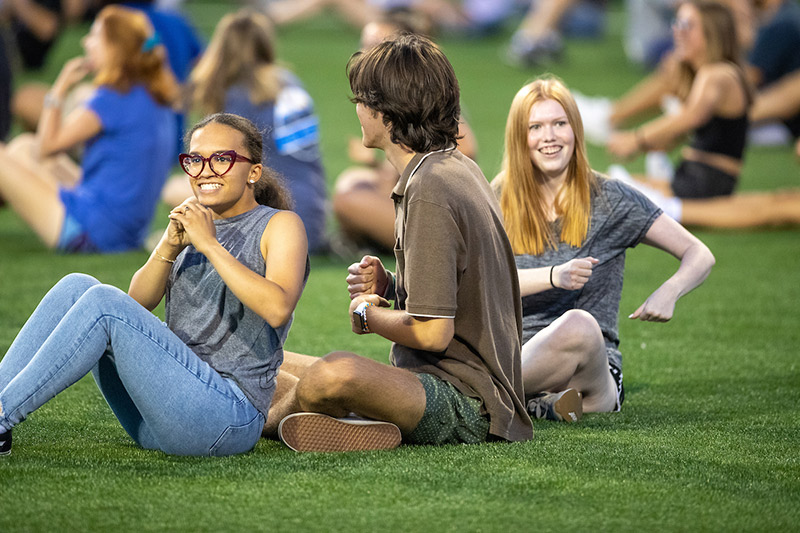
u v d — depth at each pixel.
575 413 12.09
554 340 11.95
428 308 9.99
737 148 24.70
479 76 48.00
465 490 9.53
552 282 11.91
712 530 8.79
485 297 10.46
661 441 11.29
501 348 10.74
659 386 14.03
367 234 22.75
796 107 33.53
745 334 16.92
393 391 10.36
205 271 10.23
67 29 53.97
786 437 11.54
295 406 10.70
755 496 9.59
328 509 9.02
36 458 10.25
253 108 21.05
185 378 9.85
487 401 10.72
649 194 24.53
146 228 22.73
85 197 21.94
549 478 9.90
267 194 10.77
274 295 9.77
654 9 48.16
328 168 31.22
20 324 16.48
